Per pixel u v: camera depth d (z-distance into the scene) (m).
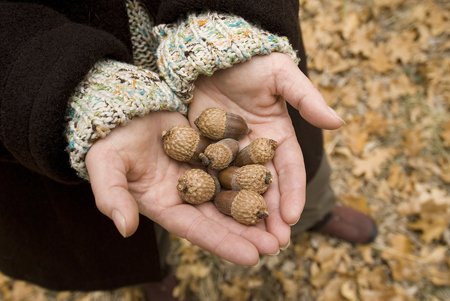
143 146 0.27
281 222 0.27
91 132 0.25
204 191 0.28
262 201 0.28
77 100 0.25
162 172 0.29
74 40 0.25
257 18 0.28
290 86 0.28
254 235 0.27
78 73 0.25
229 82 0.29
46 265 0.36
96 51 0.25
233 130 0.30
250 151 0.29
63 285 0.37
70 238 0.34
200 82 0.30
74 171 0.27
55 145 0.25
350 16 0.65
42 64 0.25
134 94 0.26
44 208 0.32
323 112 0.27
